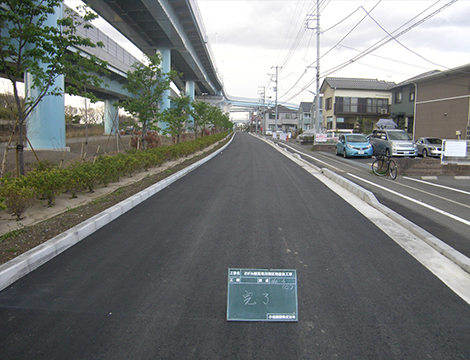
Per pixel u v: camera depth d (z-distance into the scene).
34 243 5.27
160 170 13.53
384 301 3.87
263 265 4.78
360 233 6.18
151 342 3.15
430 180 13.55
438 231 6.41
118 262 4.88
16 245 5.15
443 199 9.57
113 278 4.40
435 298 3.94
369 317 3.56
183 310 3.68
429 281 4.35
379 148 22.17
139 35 32.03
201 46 40.31
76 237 5.69
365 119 39.91
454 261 4.94
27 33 7.49
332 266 4.77
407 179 13.68
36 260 4.73
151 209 7.77
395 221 7.01
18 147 8.20
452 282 4.34
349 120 44.47
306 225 6.64
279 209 7.87
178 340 3.18
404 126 35.50
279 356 2.97
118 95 44.34
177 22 30.08
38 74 7.94
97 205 7.56
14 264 4.40
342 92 43.34
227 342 3.16
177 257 5.06
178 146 17.97
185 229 6.34
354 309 3.71
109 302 3.82
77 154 18.09
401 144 20.39
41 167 10.14
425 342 3.16
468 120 25.36
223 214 7.39
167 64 34.72
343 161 20.41
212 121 37.00
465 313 3.64
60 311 3.65
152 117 16.17
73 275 4.48
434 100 28.92
